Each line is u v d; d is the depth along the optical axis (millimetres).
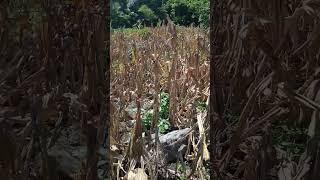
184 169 3451
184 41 6418
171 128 4906
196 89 5273
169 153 3990
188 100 5152
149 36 8578
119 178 3402
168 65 5844
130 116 4938
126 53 5688
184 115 5090
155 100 3977
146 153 3479
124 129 4316
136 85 5328
